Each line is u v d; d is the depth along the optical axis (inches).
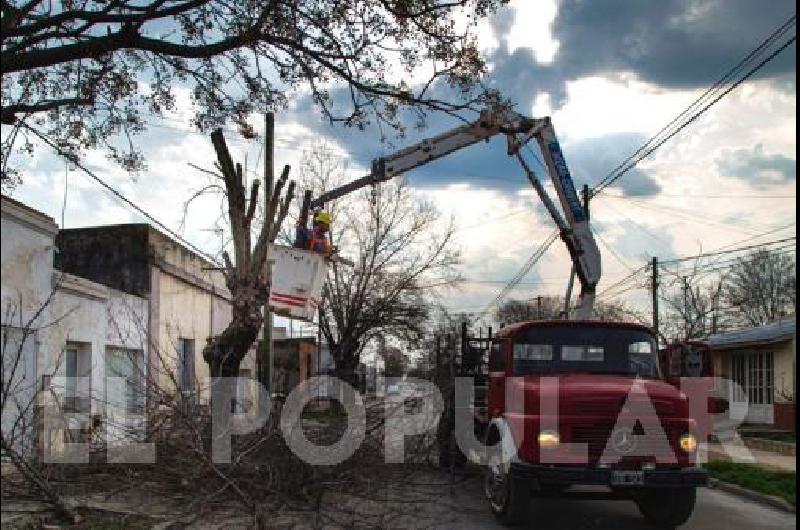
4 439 304.2
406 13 423.2
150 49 403.5
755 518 421.4
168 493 346.6
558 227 697.6
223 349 511.5
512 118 691.4
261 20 414.3
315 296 504.1
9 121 392.8
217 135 521.0
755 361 1021.8
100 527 313.7
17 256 413.4
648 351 436.1
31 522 313.9
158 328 657.6
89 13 388.8
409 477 404.2
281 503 338.6
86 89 456.1
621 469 357.1
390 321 1362.0
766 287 2068.2
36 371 427.8
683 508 380.8
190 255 745.0
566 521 405.4
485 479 421.1
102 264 649.6
